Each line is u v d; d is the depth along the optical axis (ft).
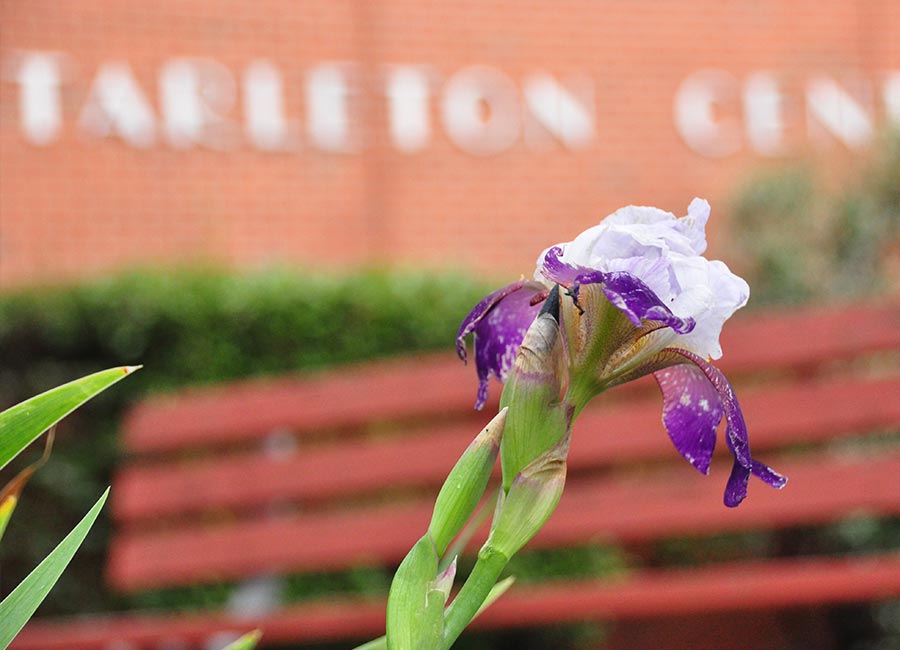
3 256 19.11
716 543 14.52
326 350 14.53
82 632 7.31
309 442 12.38
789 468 8.79
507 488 2.72
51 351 14.49
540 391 2.70
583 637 12.97
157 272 14.98
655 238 2.65
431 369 10.02
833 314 9.02
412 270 15.72
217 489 10.18
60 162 19.51
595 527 9.22
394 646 2.53
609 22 22.40
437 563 2.60
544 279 2.82
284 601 12.20
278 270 15.20
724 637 14.52
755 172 20.79
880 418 8.61
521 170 21.84
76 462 14.11
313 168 20.85
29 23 19.54
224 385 14.30
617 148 22.27
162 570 10.03
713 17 22.85
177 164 20.11
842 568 7.70
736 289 2.71
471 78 21.72
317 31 21.03
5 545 14.02
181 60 20.26
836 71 23.16
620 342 2.77
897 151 18.70
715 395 2.86
